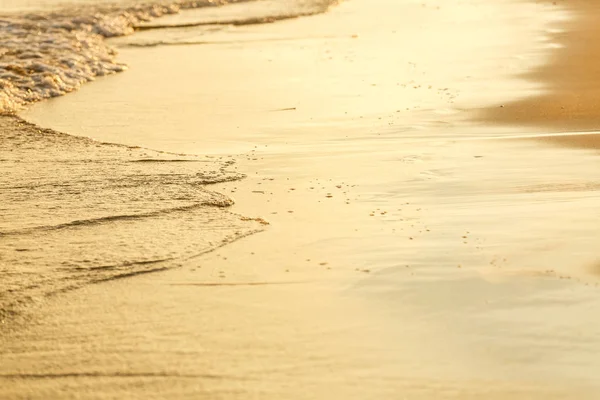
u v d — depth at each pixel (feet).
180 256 64.13
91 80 140.77
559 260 61.98
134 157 93.86
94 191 80.33
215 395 46.14
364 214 73.26
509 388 46.47
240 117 114.52
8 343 51.72
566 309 54.60
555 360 49.03
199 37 190.39
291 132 105.50
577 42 162.71
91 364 49.34
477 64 145.59
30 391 46.85
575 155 89.61
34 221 71.87
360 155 92.68
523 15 203.51
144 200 77.71
